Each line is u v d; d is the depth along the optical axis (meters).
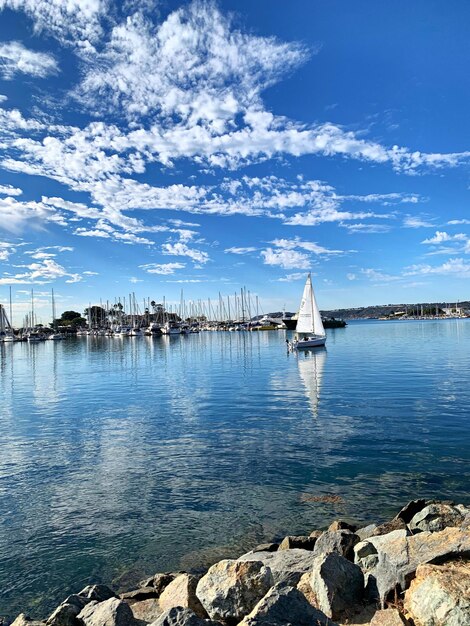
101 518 13.34
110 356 81.88
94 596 8.90
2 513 13.82
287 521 12.83
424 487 14.90
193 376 48.22
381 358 60.28
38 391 40.88
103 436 22.98
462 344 81.81
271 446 20.02
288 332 167.62
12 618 9.20
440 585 6.49
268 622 6.40
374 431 22.05
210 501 14.27
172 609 6.99
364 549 9.22
